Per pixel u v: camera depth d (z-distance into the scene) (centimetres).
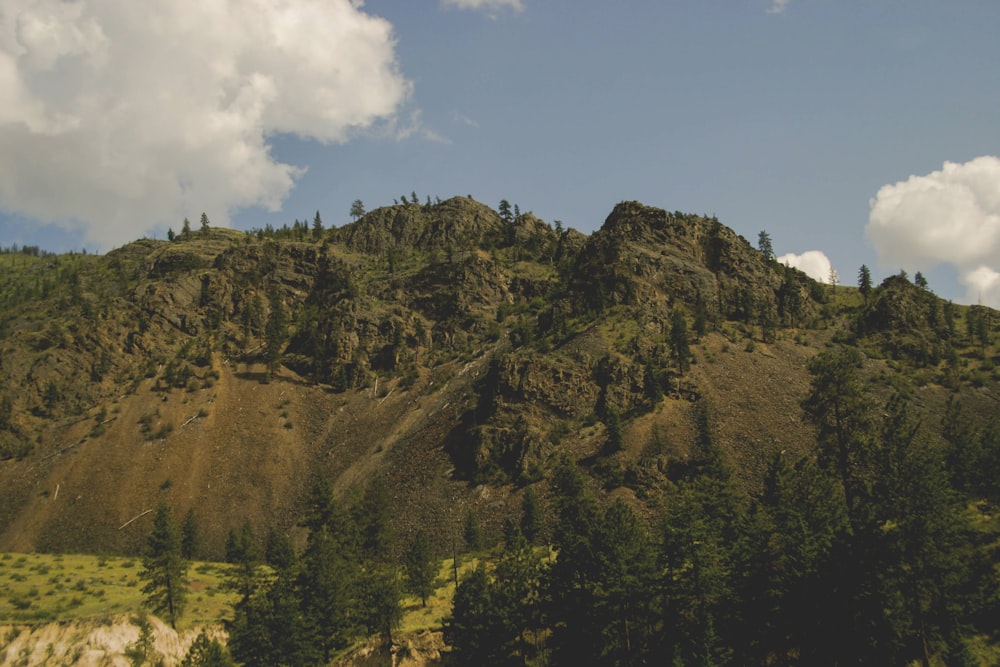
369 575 7944
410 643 7481
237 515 15412
